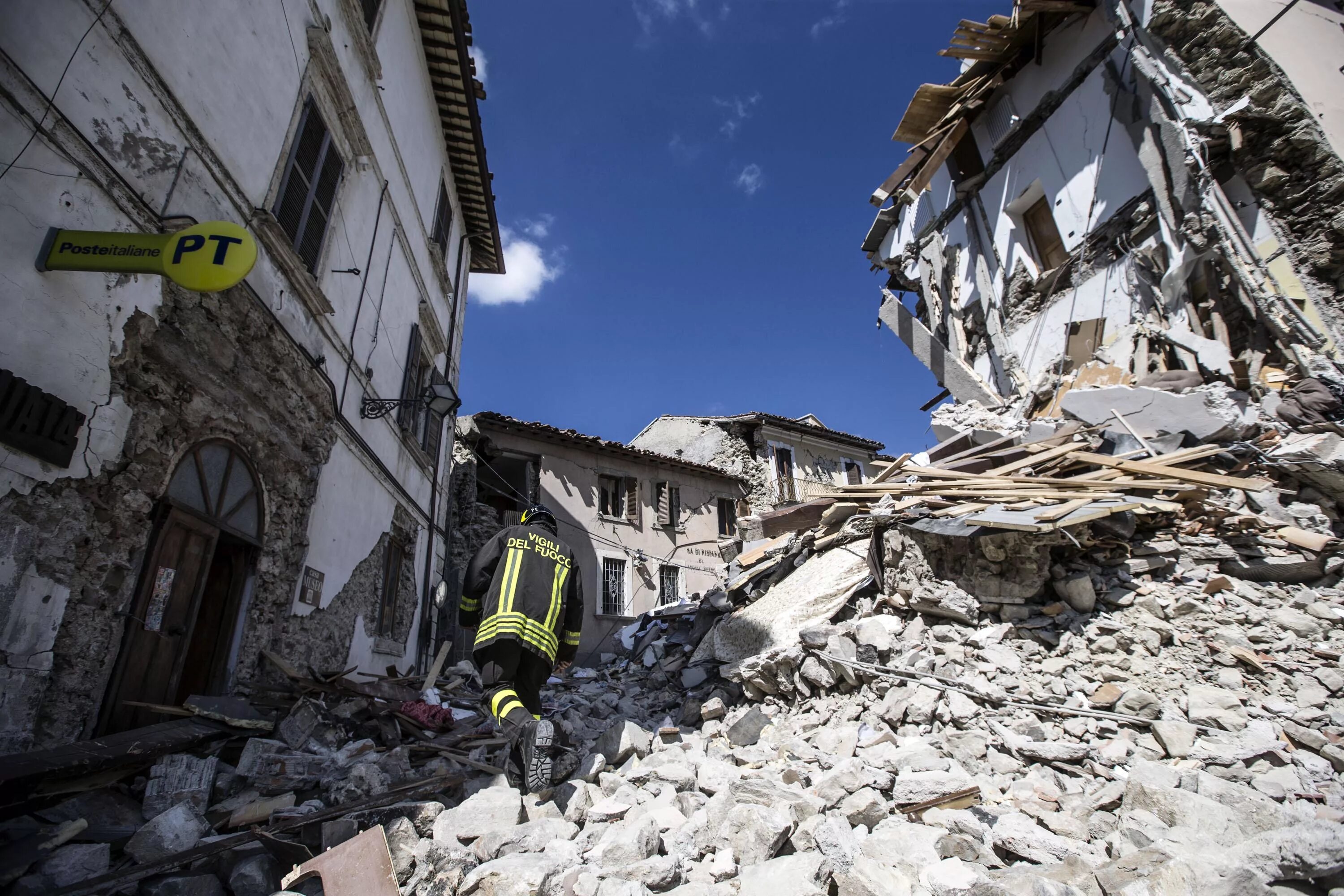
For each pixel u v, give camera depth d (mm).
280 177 5320
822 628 5559
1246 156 8203
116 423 3473
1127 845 2771
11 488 2852
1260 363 7531
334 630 6703
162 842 2594
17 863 2287
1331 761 3602
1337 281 7473
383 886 2344
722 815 3125
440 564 12758
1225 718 3971
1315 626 4520
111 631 3467
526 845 2932
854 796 3348
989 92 12414
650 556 21031
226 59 4570
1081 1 10578
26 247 2973
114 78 3506
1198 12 8469
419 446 10414
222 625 4719
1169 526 5613
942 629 5188
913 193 12867
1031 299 11469
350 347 7059
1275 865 2268
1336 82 8000
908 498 6492
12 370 2871
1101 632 4832
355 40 7238
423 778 3658
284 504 5535
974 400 12016
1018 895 2330
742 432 25922
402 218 9320
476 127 12211
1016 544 5234
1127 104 9820
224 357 4496
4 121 2883
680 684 7102
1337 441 5754
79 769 2746
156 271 3123
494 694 3770
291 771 3449
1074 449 7020
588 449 21016
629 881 2553
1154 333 8734
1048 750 3836
